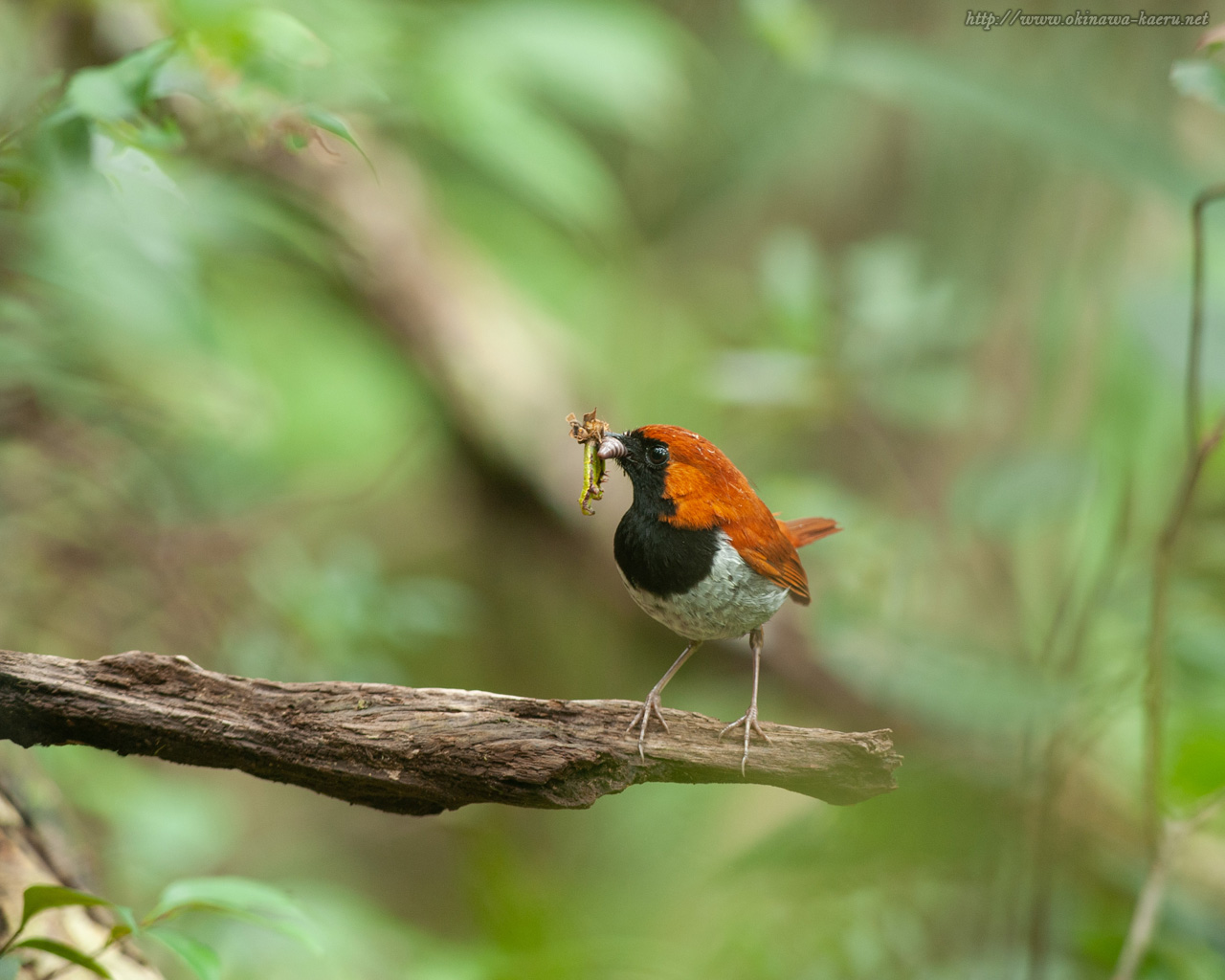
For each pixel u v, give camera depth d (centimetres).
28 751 618
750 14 1002
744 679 1367
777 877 936
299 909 507
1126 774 1068
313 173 1168
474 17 1074
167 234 627
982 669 916
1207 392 967
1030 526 1085
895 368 1210
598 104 1341
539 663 1608
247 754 485
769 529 684
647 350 1580
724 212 1523
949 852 883
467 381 1342
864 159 1388
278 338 1378
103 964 541
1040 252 1241
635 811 1328
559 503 1384
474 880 1091
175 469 1079
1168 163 915
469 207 1506
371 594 1076
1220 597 963
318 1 884
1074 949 870
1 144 536
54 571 1008
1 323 801
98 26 892
